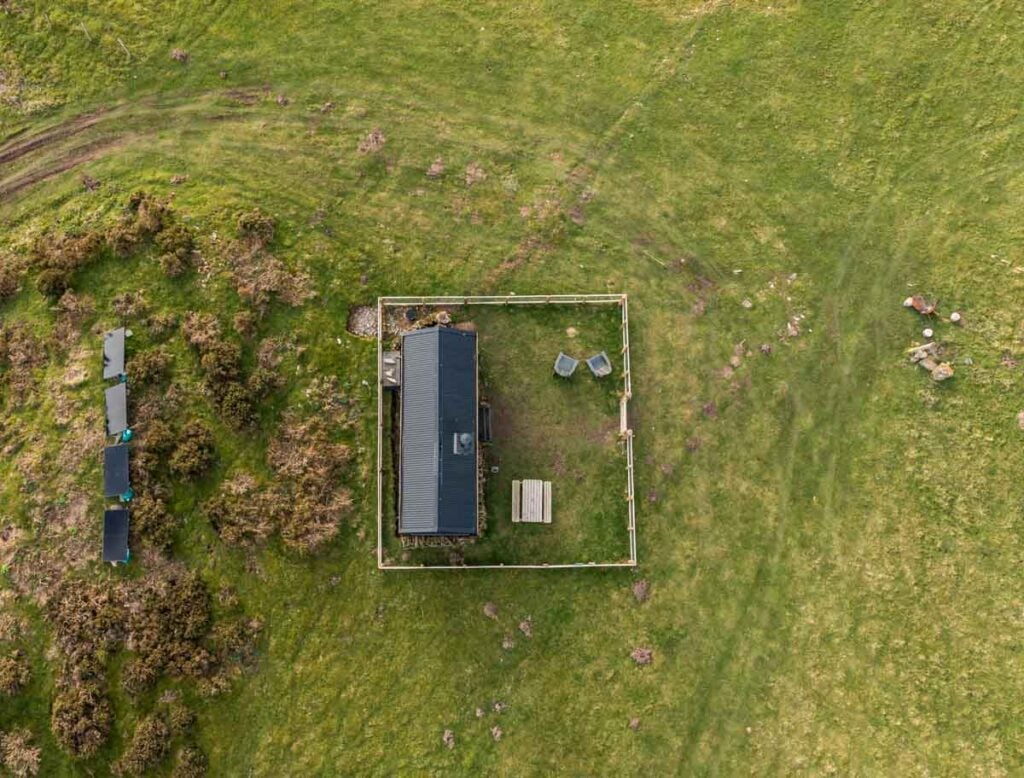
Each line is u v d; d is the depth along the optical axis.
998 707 30.23
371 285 34.44
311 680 30.75
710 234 35.00
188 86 37.12
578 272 34.69
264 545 31.55
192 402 32.69
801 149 35.66
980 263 34.12
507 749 30.47
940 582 31.42
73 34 37.75
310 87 36.94
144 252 34.25
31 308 34.19
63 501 31.89
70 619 30.56
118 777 29.50
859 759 30.12
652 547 32.12
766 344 33.84
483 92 36.75
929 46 36.38
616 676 31.06
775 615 31.45
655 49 37.00
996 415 32.66
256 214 34.72
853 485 32.44
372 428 32.94
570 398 33.44
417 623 31.42
